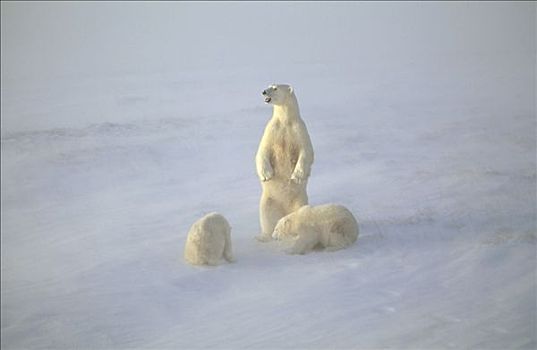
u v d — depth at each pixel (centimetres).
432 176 1692
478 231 1120
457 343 700
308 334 752
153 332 797
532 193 1420
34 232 1452
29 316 877
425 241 1076
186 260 1045
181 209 1534
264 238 1132
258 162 1129
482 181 1584
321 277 932
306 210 1064
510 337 709
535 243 1035
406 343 709
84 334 803
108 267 1076
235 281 945
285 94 1109
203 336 771
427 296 845
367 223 1210
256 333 768
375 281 906
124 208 1633
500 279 891
